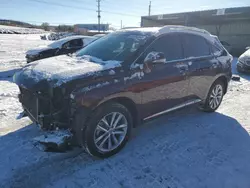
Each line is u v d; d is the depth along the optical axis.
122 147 2.93
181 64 3.44
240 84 6.94
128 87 2.71
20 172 2.47
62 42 9.59
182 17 20.89
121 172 2.54
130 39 3.26
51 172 2.50
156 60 2.89
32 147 2.96
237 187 2.37
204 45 4.02
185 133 3.52
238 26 22.41
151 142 3.21
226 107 4.80
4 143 3.02
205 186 2.37
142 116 3.06
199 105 4.33
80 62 2.93
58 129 2.45
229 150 3.07
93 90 2.42
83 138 2.51
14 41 25.62
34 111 2.67
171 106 3.45
